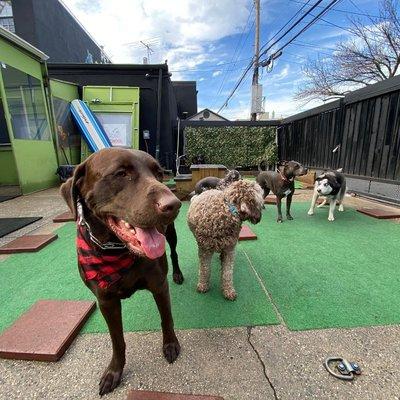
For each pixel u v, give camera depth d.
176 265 2.53
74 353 1.71
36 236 3.59
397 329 1.86
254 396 1.41
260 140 10.23
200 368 1.58
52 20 12.35
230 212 2.12
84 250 1.35
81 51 15.89
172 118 10.72
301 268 2.76
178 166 9.00
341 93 16.72
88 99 8.99
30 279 2.60
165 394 1.41
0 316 2.07
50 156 7.26
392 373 1.52
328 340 1.78
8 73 5.83
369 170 5.73
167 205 1.04
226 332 1.87
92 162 1.25
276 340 1.79
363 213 4.70
